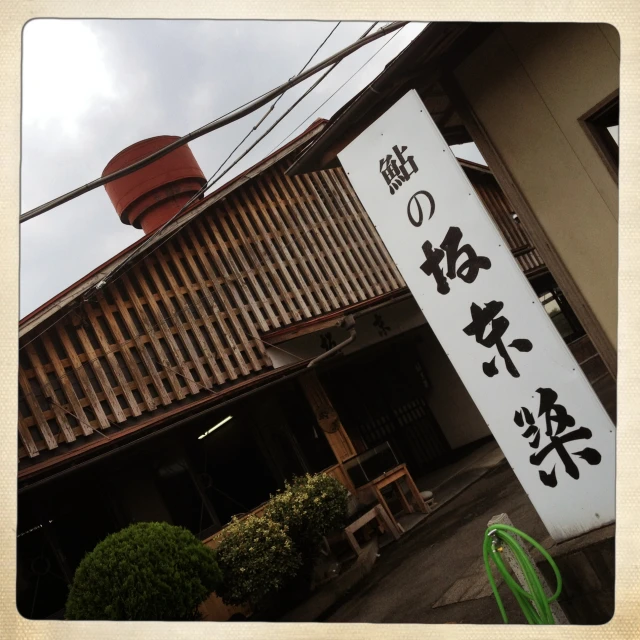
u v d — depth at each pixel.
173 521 6.91
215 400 7.21
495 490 7.36
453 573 5.29
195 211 8.28
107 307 7.17
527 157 4.22
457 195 3.50
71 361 6.68
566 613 3.25
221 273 8.36
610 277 3.91
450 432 10.66
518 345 3.34
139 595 4.88
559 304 12.77
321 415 8.74
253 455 7.93
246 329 8.27
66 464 6.11
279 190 9.77
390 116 3.72
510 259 3.34
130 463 6.88
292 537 6.63
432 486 9.08
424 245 3.65
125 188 8.41
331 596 6.23
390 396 10.39
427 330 10.92
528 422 3.33
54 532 6.20
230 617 6.40
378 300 9.09
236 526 6.29
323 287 9.40
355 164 3.91
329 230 10.12
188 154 8.77
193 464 7.37
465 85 4.48
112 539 5.28
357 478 8.54
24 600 5.86
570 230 4.07
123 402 6.93
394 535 7.36
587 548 3.06
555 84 3.89
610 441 3.09
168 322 7.63
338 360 9.38
